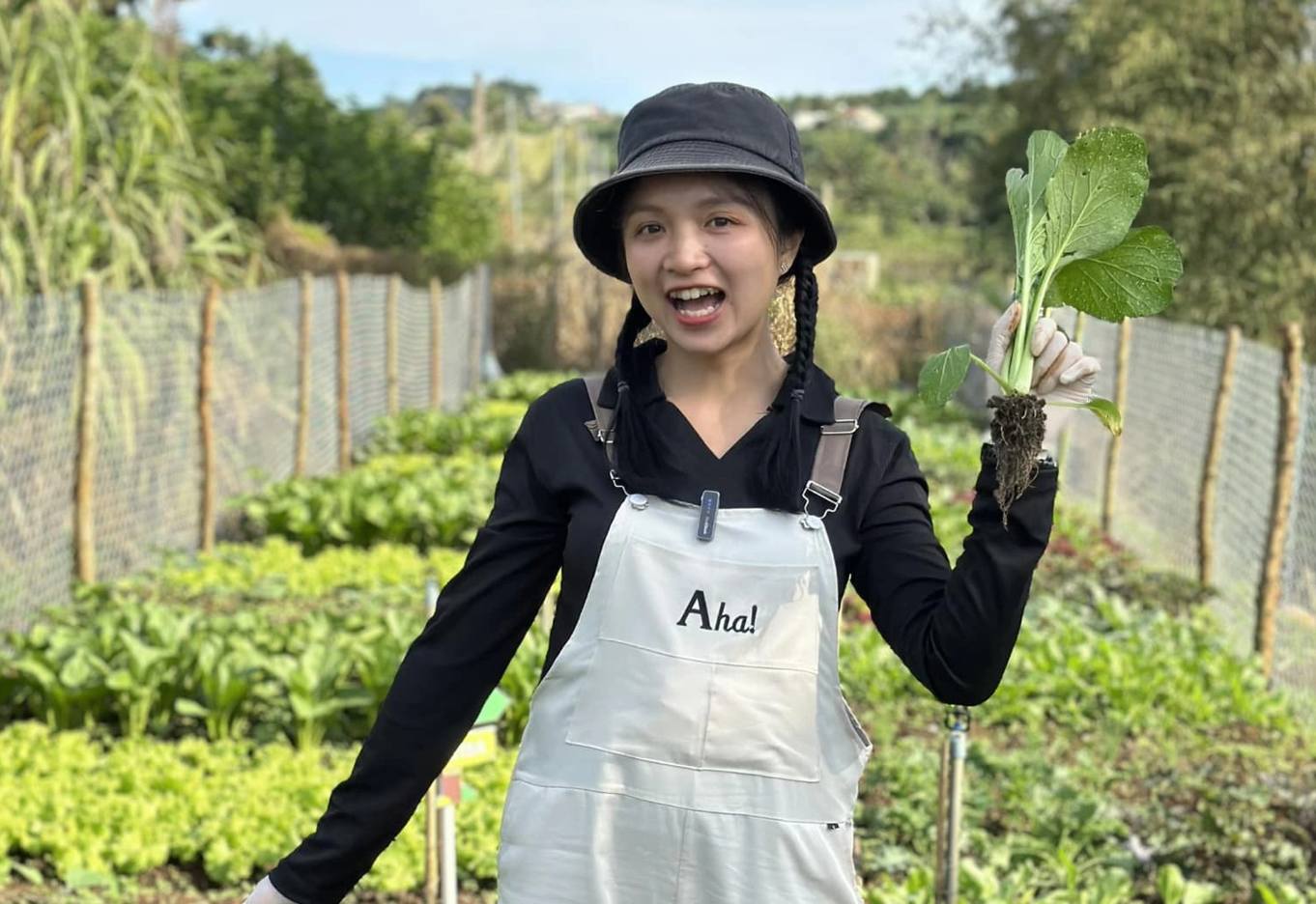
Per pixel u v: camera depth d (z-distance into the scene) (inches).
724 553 70.1
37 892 177.8
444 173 1082.7
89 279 288.5
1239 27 647.8
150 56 430.9
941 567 70.6
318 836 75.8
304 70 1052.5
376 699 236.1
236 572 342.6
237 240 454.6
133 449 325.7
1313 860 196.4
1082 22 673.0
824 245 74.8
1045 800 208.7
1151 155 652.1
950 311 914.7
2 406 259.6
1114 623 314.0
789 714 69.9
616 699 70.4
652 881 70.5
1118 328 462.6
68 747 217.5
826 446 72.4
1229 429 366.9
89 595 287.3
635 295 74.9
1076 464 539.2
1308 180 634.8
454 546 409.7
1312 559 302.4
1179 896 180.4
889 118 3331.7
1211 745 246.8
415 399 684.1
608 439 72.7
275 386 449.7
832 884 70.9
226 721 236.4
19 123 347.9
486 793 207.8
